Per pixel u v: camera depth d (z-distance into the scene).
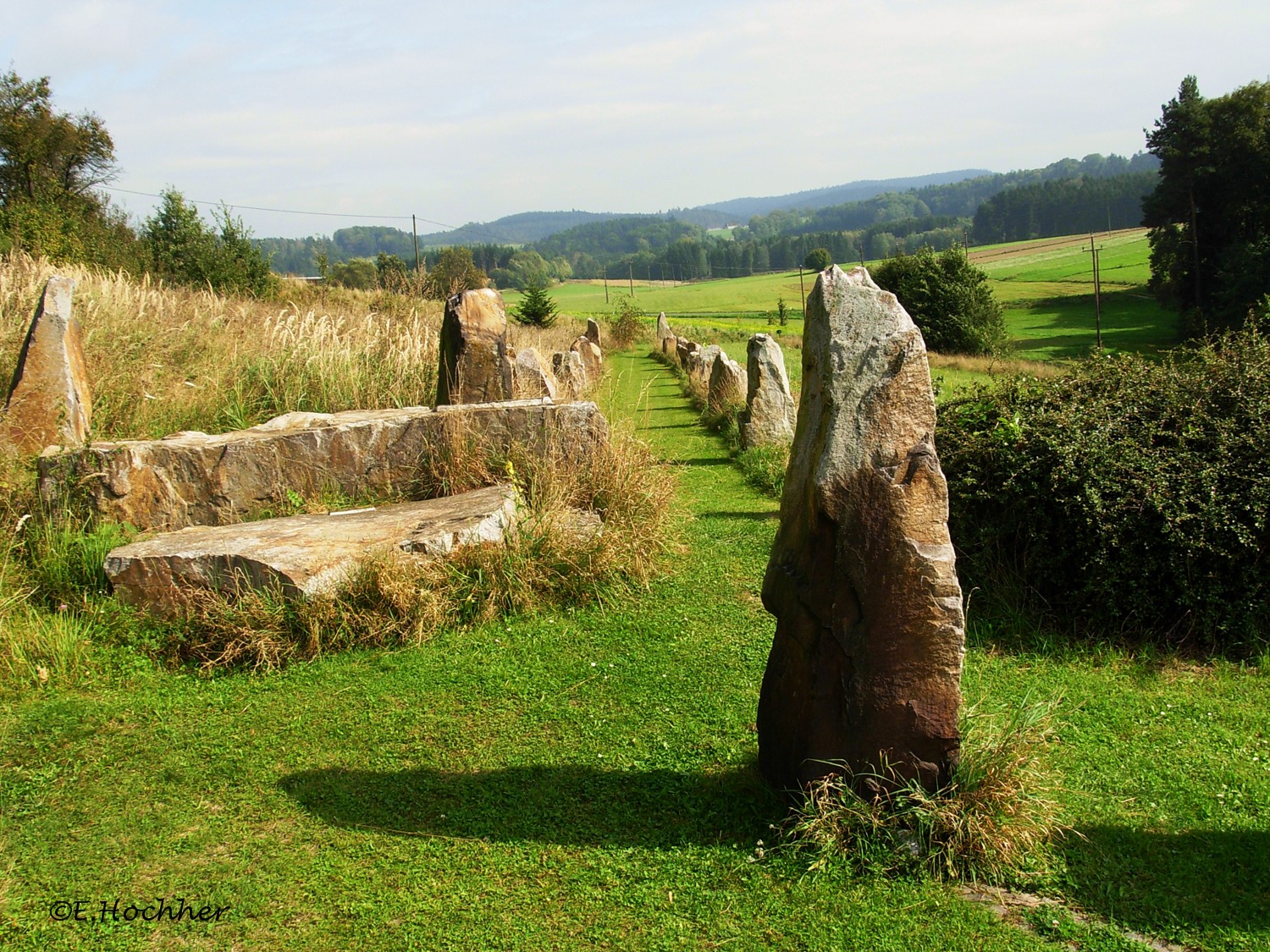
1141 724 4.55
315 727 4.50
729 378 14.58
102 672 5.04
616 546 6.59
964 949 2.95
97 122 35.53
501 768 4.10
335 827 3.66
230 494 6.91
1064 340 39.25
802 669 3.47
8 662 4.93
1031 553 5.87
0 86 33.31
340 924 3.10
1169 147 36.25
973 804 3.34
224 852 3.53
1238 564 5.43
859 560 3.24
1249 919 3.07
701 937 3.02
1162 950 2.94
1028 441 5.93
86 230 25.17
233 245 26.69
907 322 3.28
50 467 6.35
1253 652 5.36
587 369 20.33
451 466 7.39
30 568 5.79
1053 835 3.52
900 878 3.26
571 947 2.98
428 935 3.04
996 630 5.70
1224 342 6.66
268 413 9.98
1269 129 33.38
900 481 3.21
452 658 5.29
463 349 9.09
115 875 3.39
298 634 5.36
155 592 5.46
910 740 3.33
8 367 9.29
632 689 4.90
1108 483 5.58
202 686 4.96
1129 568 5.52
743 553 7.39
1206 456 5.67
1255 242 32.09
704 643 5.54
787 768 3.59
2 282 11.51
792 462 3.66
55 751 4.28
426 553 5.88
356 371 10.81
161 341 11.24
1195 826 3.63
